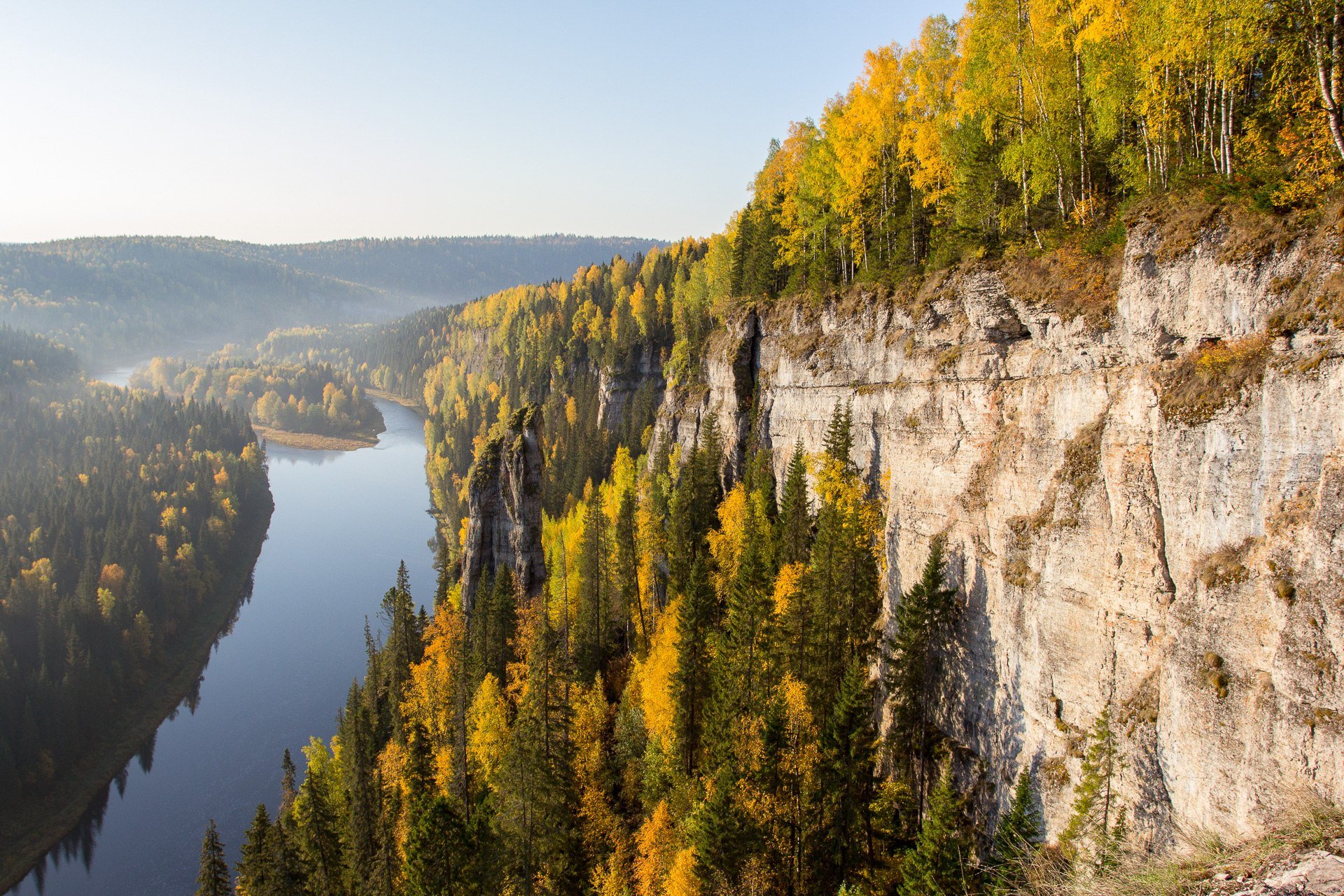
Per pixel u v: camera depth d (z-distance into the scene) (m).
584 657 60.81
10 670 94.62
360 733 56.06
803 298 69.38
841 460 55.84
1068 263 33.97
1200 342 26.05
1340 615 19.52
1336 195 22.33
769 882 32.56
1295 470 21.95
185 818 76.38
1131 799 25.45
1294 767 19.92
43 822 77.94
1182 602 24.81
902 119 56.19
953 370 42.12
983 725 34.59
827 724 36.53
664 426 97.50
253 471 185.62
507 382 194.50
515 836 39.09
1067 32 35.94
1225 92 28.02
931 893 28.34
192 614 121.75
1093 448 30.30
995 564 35.19
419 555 145.00
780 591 48.78
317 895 45.84
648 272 178.00
